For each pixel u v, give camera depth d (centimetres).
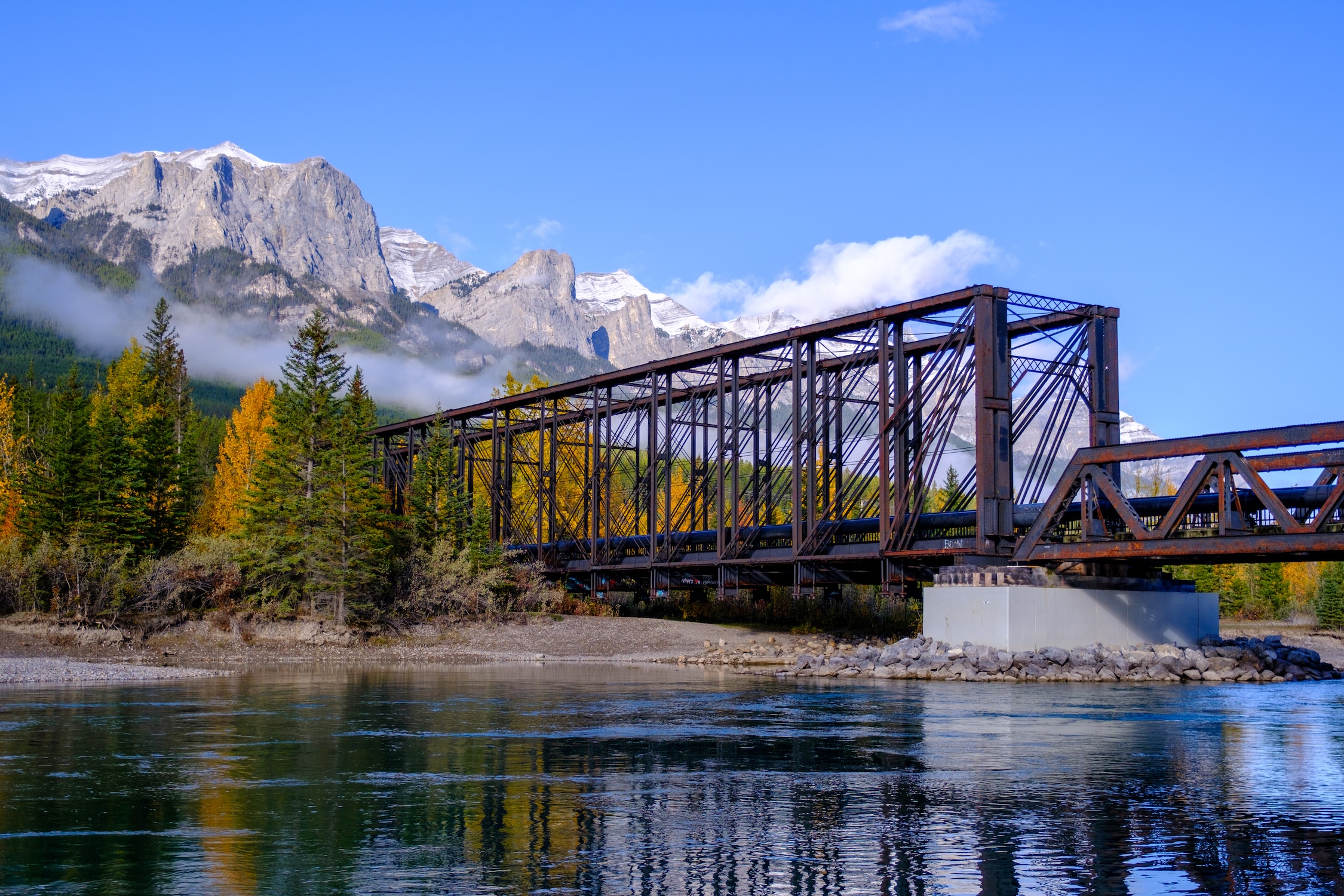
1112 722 3291
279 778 2306
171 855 1658
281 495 7594
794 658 6238
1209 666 5012
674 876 1558
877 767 2466
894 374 5959
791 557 6241
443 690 4362
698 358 7056
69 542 6888
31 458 10344
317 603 7406
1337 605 11969
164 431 8288
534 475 10231
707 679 5050
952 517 5581
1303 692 4309
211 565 7350
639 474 8019
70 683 4566
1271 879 1552
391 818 1923
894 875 1564
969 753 2677
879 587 8344
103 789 2164
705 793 2162
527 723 3250
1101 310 5641
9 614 6731
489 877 1545
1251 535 4428
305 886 1496
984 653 4994
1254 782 2273
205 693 4144
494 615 7650
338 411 7719
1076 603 5178
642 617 8738
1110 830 1834
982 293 5366
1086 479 5044
